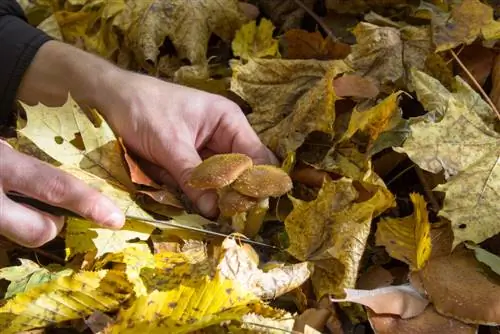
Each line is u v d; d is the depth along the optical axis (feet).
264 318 1.78
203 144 2.15
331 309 1.83
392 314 1.78
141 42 2.47
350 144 2.06
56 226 1.86
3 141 1.99
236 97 2.34
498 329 1.78
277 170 1.91
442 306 1.76
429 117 2.00
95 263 1.87
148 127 2.07
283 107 2.20
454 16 2.17
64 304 1.81
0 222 1.80
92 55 2.22
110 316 1.83
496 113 2.00
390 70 2.16
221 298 1.76
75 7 2.73
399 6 2.39
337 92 2.10
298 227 1.91
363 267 1.91
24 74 2.23
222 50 2.58
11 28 2.29
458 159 1.91
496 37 2.12
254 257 1.89
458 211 1.85
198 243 1.92
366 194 1.95
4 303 1.83
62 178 1.82
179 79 2.39
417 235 1.88
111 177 2.00
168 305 1.77
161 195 1.97
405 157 2.04
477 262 1.83
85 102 2.16
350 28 2.38
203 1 2.49
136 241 1.93
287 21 2.54
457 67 2.16
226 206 1.89
